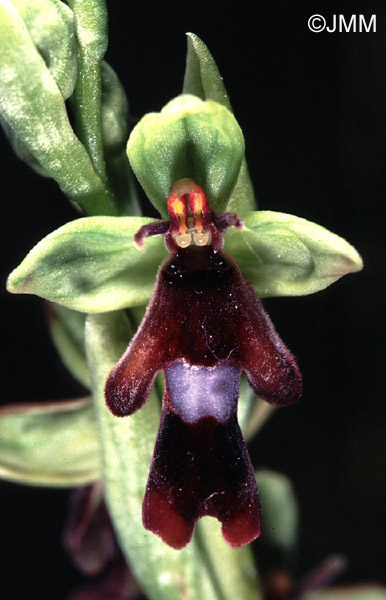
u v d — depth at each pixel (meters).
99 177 0.07
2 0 0.07
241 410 0.07
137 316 0.07
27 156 0.07
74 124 0.07
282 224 0.07
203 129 0.07
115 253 0.07
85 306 0.07
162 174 0.07
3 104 0.07
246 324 0.07
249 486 0.07
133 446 0.07
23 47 0.07
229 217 0.07
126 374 0.07
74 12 0.07
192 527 0.07
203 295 0.07
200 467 0.07
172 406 0.07
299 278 0.07
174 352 0.07
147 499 0.07
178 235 0.07
